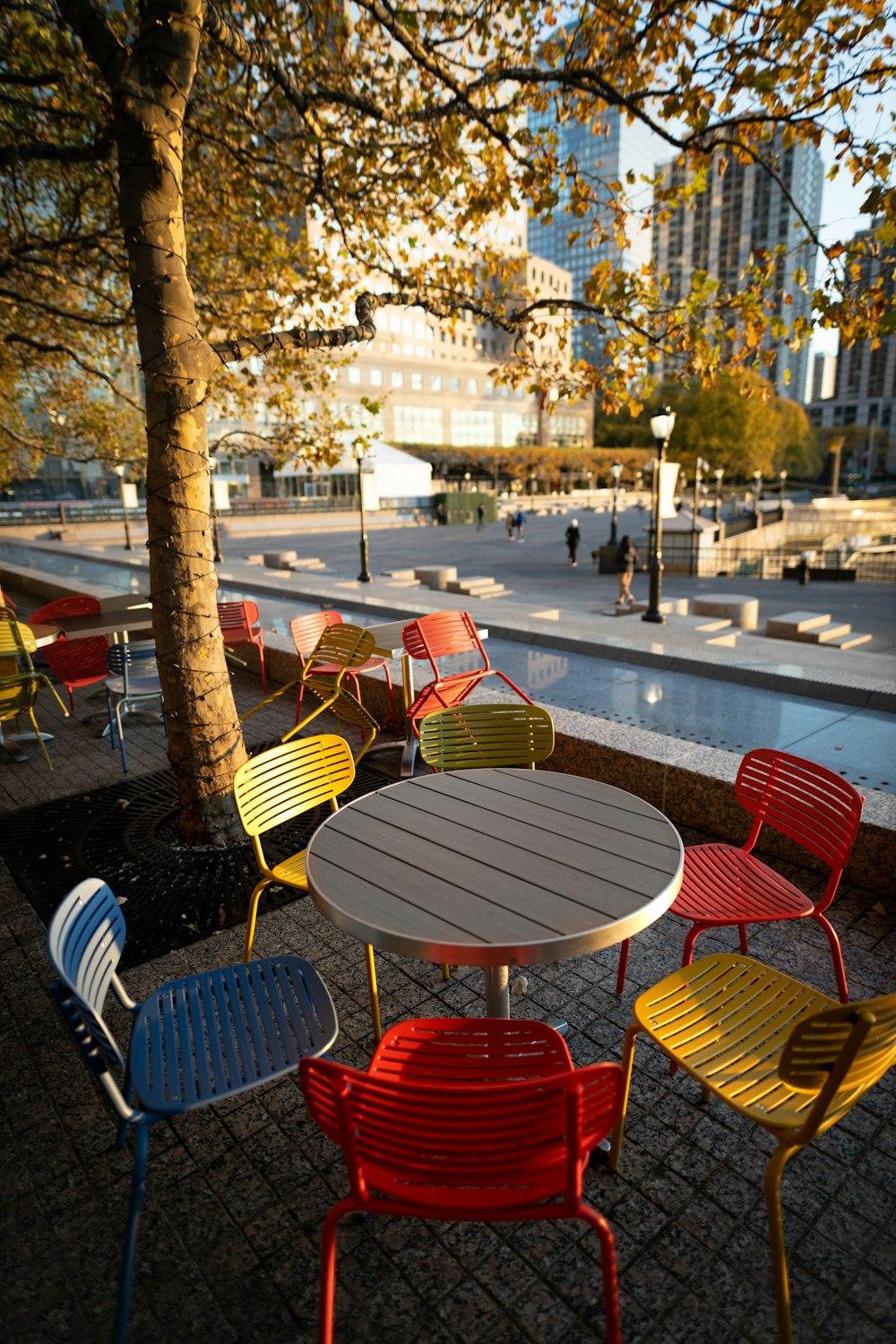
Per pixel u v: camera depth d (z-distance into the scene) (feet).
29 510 143.43
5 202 27.17
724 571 95.09
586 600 61.26
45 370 40.14
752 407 222.69
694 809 15.81
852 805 9.50
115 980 8.27
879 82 14.24
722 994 8.27
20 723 25.79
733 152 16.44
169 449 14.15
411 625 20.35
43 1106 9.46
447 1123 5.29
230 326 28.55
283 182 25.08
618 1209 7.82
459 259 23.77
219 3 18.61
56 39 21.86
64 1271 7.34
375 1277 7.22
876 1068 6.36
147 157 13.11
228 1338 6.69
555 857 8.69
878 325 14.78
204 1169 8.50
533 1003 11.03
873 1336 6.52
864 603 63.82
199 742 15.53
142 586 58.08
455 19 18.47
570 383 21.12
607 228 19.27
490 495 175.01
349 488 192.34
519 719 13.20
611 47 17.83
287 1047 7.68
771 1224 6.12
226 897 14.20
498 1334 6.64
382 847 9.06
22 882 14.98
